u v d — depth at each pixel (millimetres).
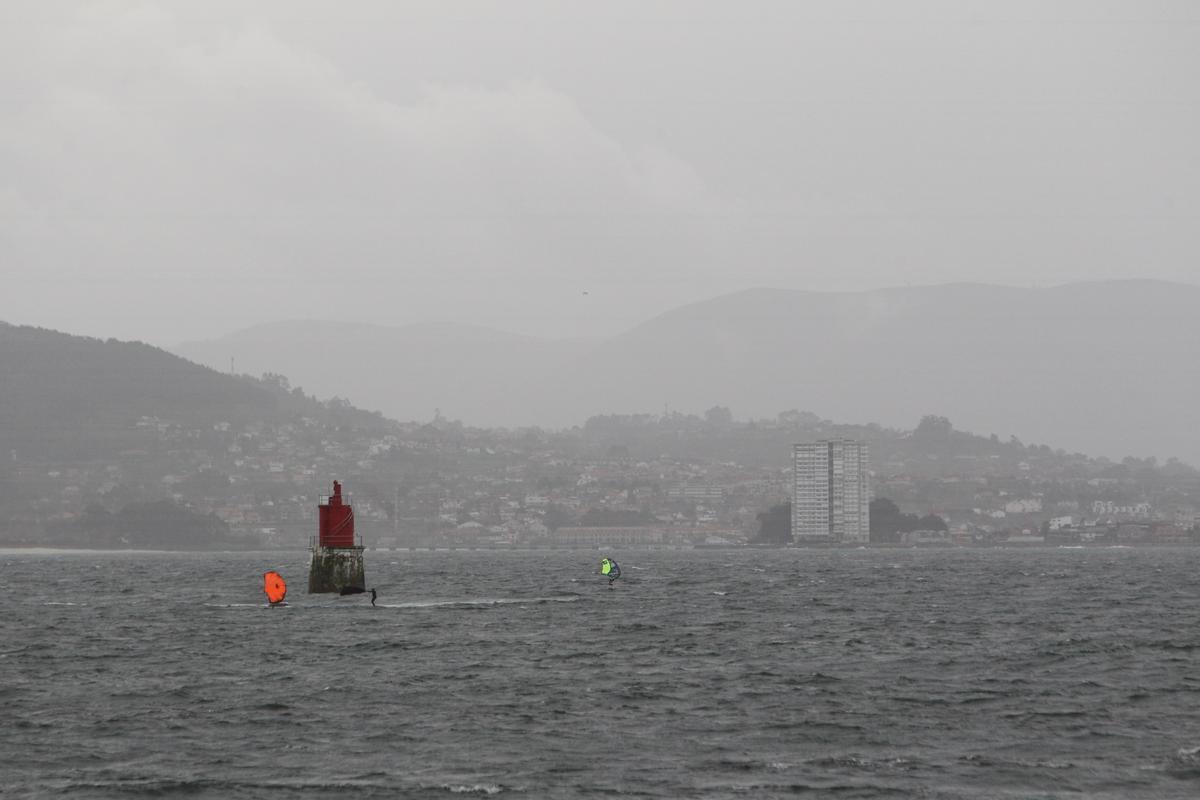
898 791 131125
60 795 131500
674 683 197000
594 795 129875
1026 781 134875
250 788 133500
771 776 137375
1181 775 136875
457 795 130250
